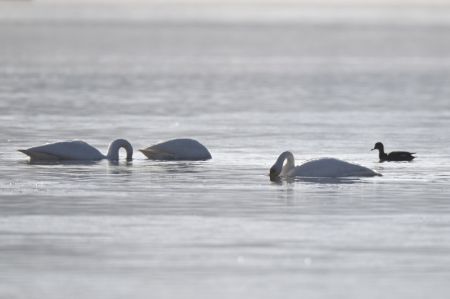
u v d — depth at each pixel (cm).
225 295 1986
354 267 2202
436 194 3127
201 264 2217
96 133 4928
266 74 10262
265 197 3053
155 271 2158
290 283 2075
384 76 9931
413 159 4044
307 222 2672
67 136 4775
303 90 8156
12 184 3291
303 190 3181
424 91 8000
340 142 4634
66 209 2839
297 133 4997
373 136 4884
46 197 3038
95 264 2212
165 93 7719
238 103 6856
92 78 9388
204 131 5069
